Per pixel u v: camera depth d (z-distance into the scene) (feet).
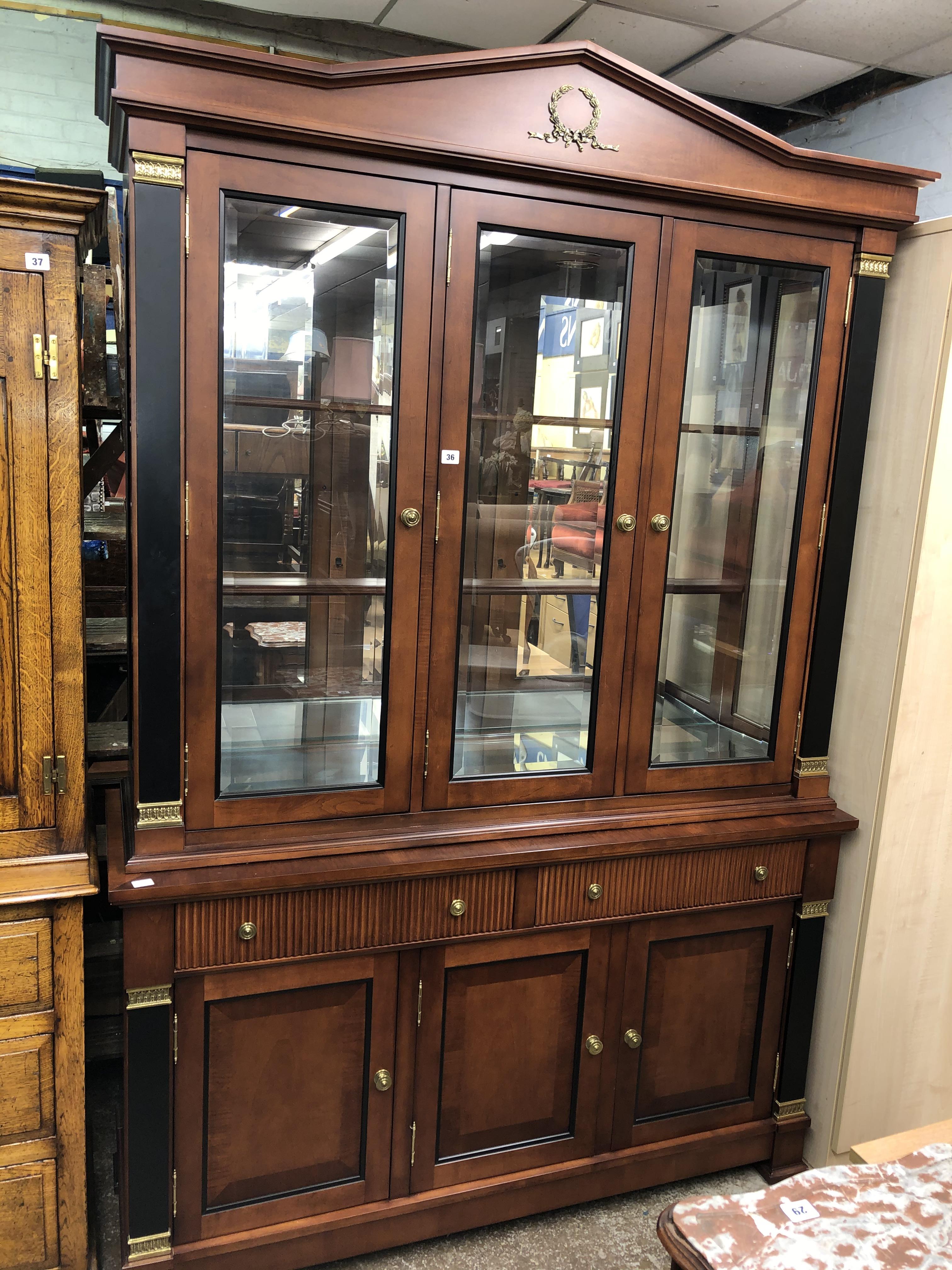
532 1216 6.48
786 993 6.80
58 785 4.97
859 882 6.53
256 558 5.12
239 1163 5.53
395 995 5.68
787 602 6.40
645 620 5.97
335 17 8.59
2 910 4.86
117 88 4.31
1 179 4.25
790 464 6.29
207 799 5.20
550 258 5.36
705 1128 6.73
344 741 5.51
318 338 5.02
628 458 5.72
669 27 8.18
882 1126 6.96
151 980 5.06
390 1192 5.92
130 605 4.96
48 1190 5.22
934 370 5.90
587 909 6.00
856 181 5.85
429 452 5.29
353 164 4.83
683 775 6.30
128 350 5.42
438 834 5.60
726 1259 3.12
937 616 6.19
